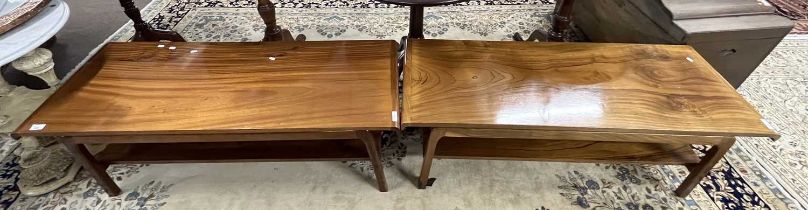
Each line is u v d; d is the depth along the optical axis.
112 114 0.90
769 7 1.33
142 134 0.88
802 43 1.85
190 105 0.93
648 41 1.47
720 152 0.98
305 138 0.92
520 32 1.95
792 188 1.20
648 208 1.15
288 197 1.17
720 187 1.21
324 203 1.16
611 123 0.90
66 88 0.98
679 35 1.29
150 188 1.19
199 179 1.22
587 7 1.84
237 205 1.15
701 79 1.06
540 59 1.13
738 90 1.58
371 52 1.14
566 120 0.90
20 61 1.02
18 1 1.04
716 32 1.26
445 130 0.93
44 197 1.16
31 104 1.19
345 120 0.89
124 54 1.12
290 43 1.18
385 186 1.16
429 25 1.98
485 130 0.92
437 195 1.18
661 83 1.04
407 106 0.93
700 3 1.34
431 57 1.12
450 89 0.99
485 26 1.99
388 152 1.31
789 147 1.33
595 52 1.17
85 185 1.19
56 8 1.08
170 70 1.05
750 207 1.15
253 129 0.87
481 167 1.26
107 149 1.09
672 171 1.25
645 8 1.43
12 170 1.23
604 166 1.27
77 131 0.86
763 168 1.26
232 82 1.01
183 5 2.13
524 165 1.27
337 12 2.07
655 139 0.93
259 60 1.10
